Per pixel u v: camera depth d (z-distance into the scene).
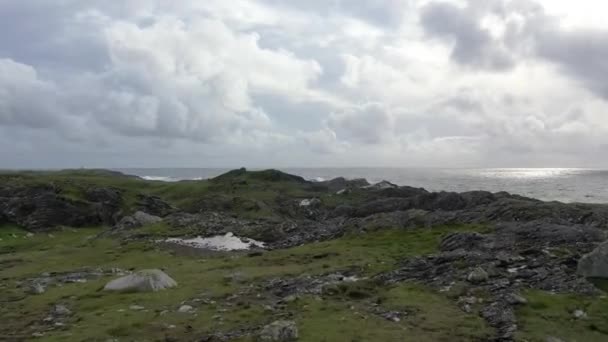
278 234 71.00
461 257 39.59
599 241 42.22
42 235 85.31
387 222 64.31
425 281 35.25
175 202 124.88
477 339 23.20
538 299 29.03
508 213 60.00
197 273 42.66
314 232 69.50
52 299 32.94
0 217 92.56
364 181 166.25
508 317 26.05
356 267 41.97
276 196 131.88
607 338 23.72
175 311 27.98
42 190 109.56
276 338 22.19
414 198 95.62
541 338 23.20
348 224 68.25
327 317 26.25
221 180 155.38
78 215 97.12
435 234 56.69
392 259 45.69
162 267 47.88
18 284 39.69
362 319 25.91
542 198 175.50
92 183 133.38
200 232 72.81
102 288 35.31
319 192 145.12
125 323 25.39
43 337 23.73
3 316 28.69
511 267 36.22
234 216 98.06
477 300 29.58
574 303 28.44
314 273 39.88
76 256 58.72
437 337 23.27
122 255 58.44
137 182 150.75
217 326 24.92
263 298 31.47
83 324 25.73
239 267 45.72
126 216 92.31
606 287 31.25
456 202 88.88
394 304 29.28
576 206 60.47
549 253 38.88
